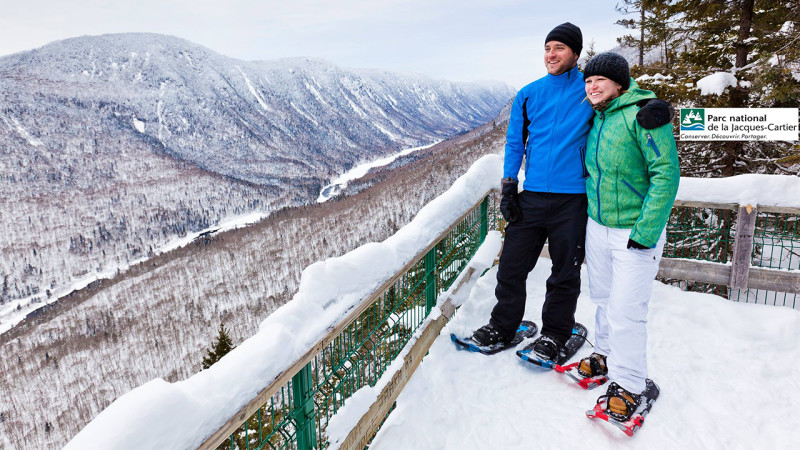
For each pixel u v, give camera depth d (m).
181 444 0.92
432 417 2.15
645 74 6.73
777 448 1.88
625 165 1.95
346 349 1.80
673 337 2.74
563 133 2.28
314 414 1.55
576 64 2.28
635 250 1.99
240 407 1.08
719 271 3.25
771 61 5.12
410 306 2.42
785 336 2.66
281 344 1.26
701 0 6.46
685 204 3.23
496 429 2.06
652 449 1.90
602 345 2.36
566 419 2.10
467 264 3.40
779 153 6.13
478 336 2.66
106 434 0.83
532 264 2.57
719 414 2.09
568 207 2.34
